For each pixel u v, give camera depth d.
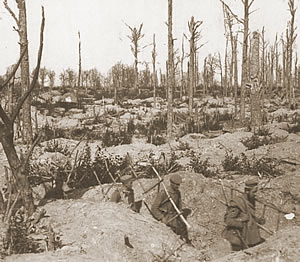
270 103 38.72
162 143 18.56
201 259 6.10
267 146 14.75
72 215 7.14
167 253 5.91
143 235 6.15
